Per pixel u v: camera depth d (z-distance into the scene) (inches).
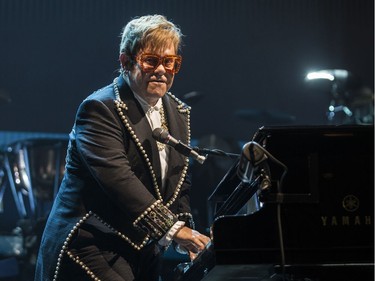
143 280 358.9
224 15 961.5
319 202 288.5
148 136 350.3
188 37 952.3
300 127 287.6
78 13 914.1
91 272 343.6
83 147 340.8
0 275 655.8
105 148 337.7
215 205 388.8
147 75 344.5
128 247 350.9
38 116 896.3
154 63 343.6
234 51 963.3
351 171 290.2
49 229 357.7
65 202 354.0
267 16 971.3
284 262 279.4
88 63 911.7
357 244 287.4
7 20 898.1
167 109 369.4
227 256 286.7
